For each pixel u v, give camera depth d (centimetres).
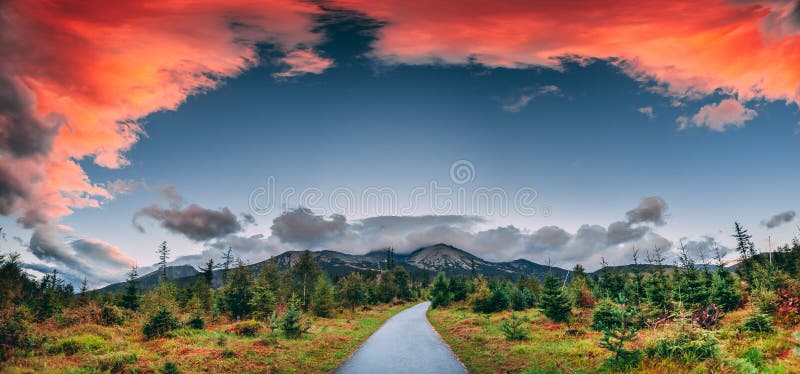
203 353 1565
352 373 1309
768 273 2453
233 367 1374
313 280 5934
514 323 1973
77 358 1444
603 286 4584
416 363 1455
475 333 2291
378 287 8144
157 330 2081
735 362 995
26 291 2977
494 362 1403
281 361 1499
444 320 3556
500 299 3906
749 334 1274
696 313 1581
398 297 8888
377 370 1348
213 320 3123
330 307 4362
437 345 1947
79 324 2122
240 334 2214
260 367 1382
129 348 1655
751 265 4772
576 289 3378
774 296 1488
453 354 1644
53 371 1229
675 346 1103
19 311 2050
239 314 3306
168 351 1617
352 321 3719
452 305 5381
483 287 4194
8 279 2450
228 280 4516
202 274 5866
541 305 2678
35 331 1625
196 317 2427
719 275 3341
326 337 2270
